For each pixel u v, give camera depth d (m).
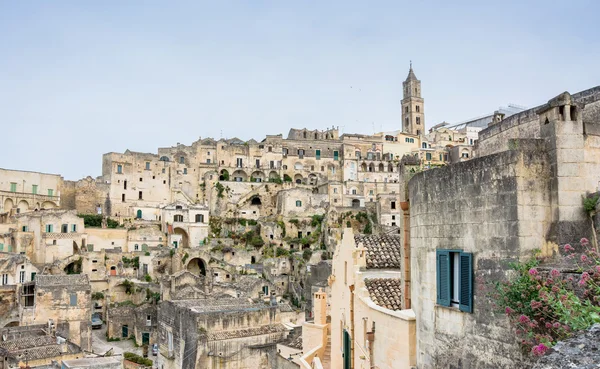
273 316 54.06
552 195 12.59
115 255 122.38
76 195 151.00
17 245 115.50
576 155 12.56
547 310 11.13
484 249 13.37
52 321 79.06
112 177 155.88
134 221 147.88
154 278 117.69
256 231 149.00
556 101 12.72
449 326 14.71
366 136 193.88
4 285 92.31
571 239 12.34
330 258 127.25
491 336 12.90
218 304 59.59
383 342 19.08
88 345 83.62
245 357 48.94
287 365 41.25
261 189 166.38
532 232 12.38
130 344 93.94
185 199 162.88
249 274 119.50
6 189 136.38
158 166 162.88
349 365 23.97
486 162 13.47
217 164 172.38
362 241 27.27
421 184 16.66
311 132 197.50
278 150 179.00
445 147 180.75
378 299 21.83
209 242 139.62
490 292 13.01
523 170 12.54
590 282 10.46
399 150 190.12
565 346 7.45
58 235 118.75
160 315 61.72
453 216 14.71
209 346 48.88
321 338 33.53
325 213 150.25
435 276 15.61
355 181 167.00
